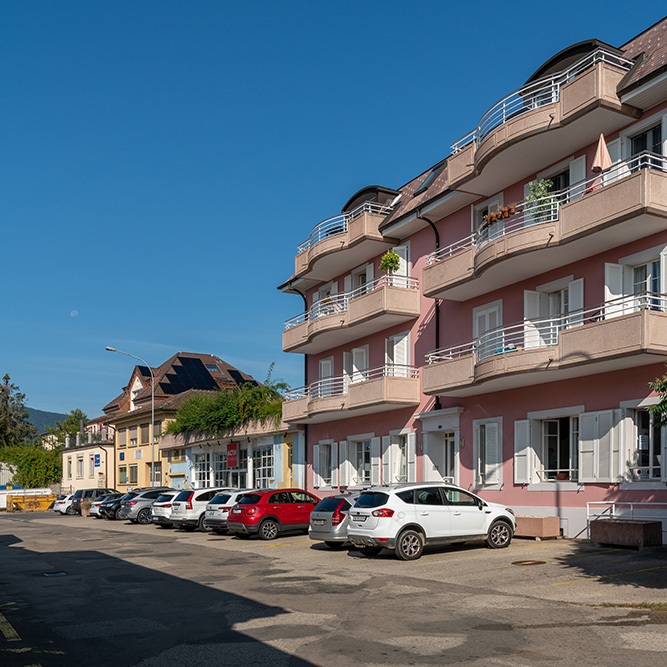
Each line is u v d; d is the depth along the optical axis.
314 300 35.59
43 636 9.41
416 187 28.97
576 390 19.55
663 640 8.45
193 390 51.97
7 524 38.50
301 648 8.38
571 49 20.66
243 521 23.20
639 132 18.58
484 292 23.64
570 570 13.71
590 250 19.14
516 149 20.31
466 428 23.72
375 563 16.09
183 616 10.52
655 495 16.97
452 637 8.82
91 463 61.75
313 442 33.53
